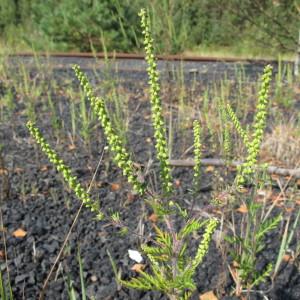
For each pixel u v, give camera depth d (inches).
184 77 54.4
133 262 20.8
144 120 40.5
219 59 65.7
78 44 81.6
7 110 42.8
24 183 28.4
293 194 25.9
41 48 81.4
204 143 33.7
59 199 26.6
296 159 30.4
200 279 19.5
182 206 25.4
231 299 18.1
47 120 40.1
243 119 39.1
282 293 18.7
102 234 23.0
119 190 27.8
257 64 63.6
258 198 25.6
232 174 28.6
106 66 42.9
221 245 19.1
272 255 21.1
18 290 18.9
